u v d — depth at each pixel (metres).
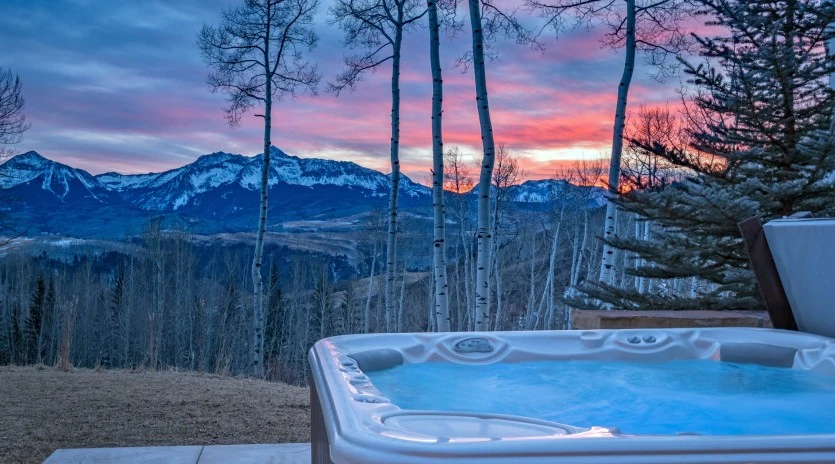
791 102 6.50
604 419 3.08
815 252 3.53
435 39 11.26
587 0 11.59
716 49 7.06
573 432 1.62
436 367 3.89
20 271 46.94
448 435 1.63
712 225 6.58
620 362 4.08
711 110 7.47
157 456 3.91
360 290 44.84
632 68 10.91
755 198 6.39
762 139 6.76
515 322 34.00
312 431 3.00
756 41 6.90
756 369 3.80
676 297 7.29
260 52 17.59
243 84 17.47
